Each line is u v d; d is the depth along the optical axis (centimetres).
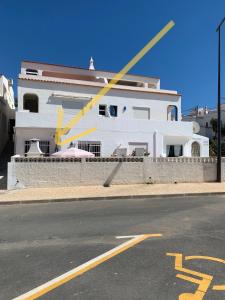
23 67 3142
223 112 5306
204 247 651
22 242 706
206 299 425
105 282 479
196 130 3200
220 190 1599
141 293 441
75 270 530
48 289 458
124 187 1694
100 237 741
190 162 1908
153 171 1845
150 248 647
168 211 1080
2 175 2016
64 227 852
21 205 1273
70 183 1711
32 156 1830
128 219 948
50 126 2431
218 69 1927
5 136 3180
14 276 507
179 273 512
